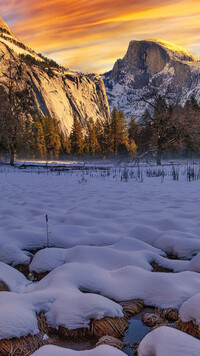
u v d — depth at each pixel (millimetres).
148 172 14602
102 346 1495
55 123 78625
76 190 8789
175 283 2320
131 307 2178
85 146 75500
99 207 5855
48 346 1511
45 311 2010
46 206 6121
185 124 28672
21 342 1695
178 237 3664
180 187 8852
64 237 3830
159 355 1424
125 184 10211
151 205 5977
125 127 70438
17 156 53969
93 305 1971
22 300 2027
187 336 1494
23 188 9523
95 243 3635
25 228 4262
